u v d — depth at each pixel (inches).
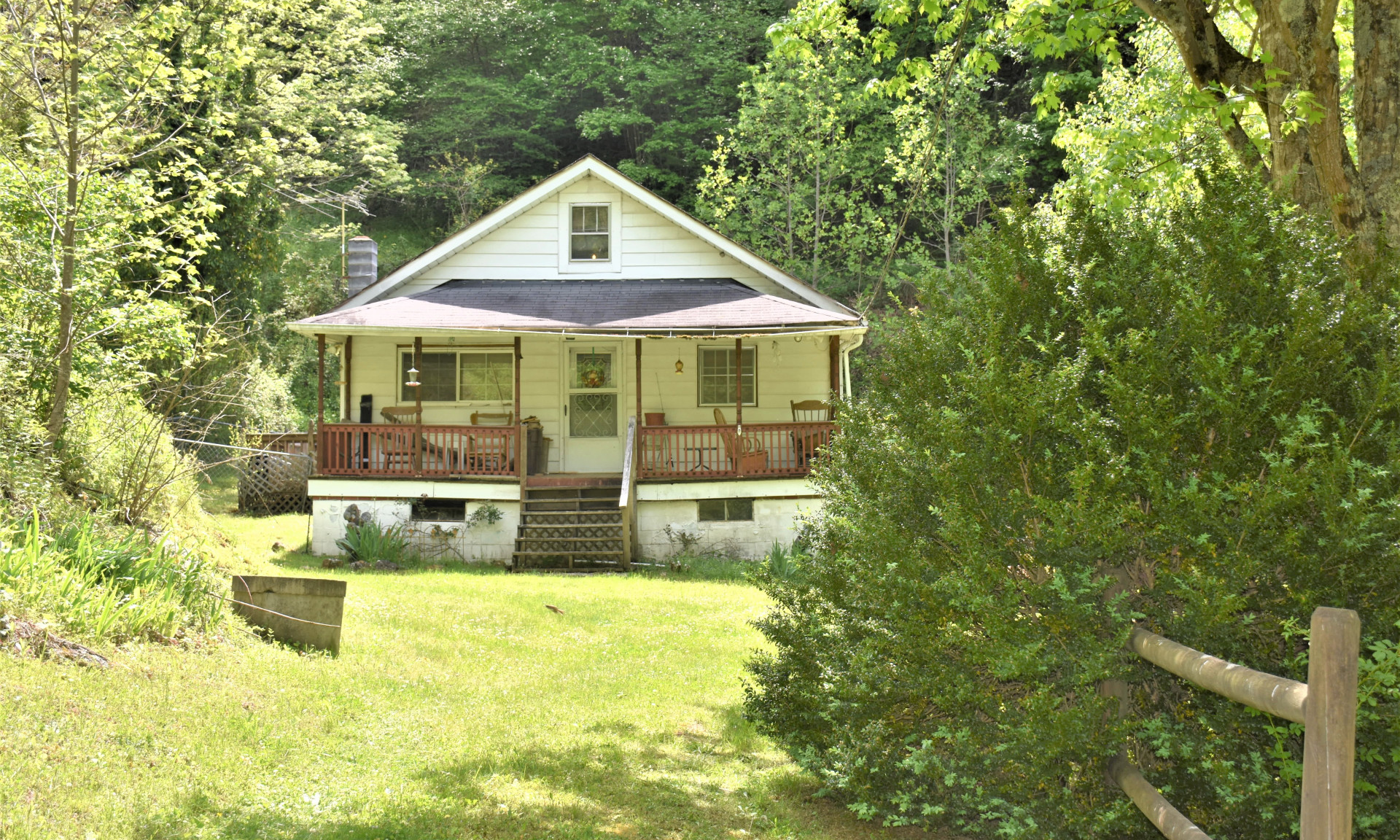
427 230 1707.7
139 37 422.9
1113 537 164.4
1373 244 246.7
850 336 770.8
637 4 1694.1
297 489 863.7
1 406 358.3
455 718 276.1
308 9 973.2
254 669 278.5
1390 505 145.6
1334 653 104.0
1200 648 158.6
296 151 1088.8
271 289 1195.9
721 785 241.8
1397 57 247.4
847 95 1254.3
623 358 797.9
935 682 188.1
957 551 192.1
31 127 456.8
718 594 544.1
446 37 1724.9
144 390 543.5
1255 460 164.7
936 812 194.4
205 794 189.6
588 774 239.5
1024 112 1397.6
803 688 229.8
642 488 708.7
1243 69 300.2
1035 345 190.9
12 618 232.5
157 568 295.9
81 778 179.9
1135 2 322.0
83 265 406.6
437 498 702.5
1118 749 174.2
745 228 1296.8
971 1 379.9
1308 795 105.0
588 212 820.0
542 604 466.9
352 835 182.1
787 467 722.8
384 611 405.4
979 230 212.1
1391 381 152.3
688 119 1630.2
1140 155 336.5
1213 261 172.2
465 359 799.1
